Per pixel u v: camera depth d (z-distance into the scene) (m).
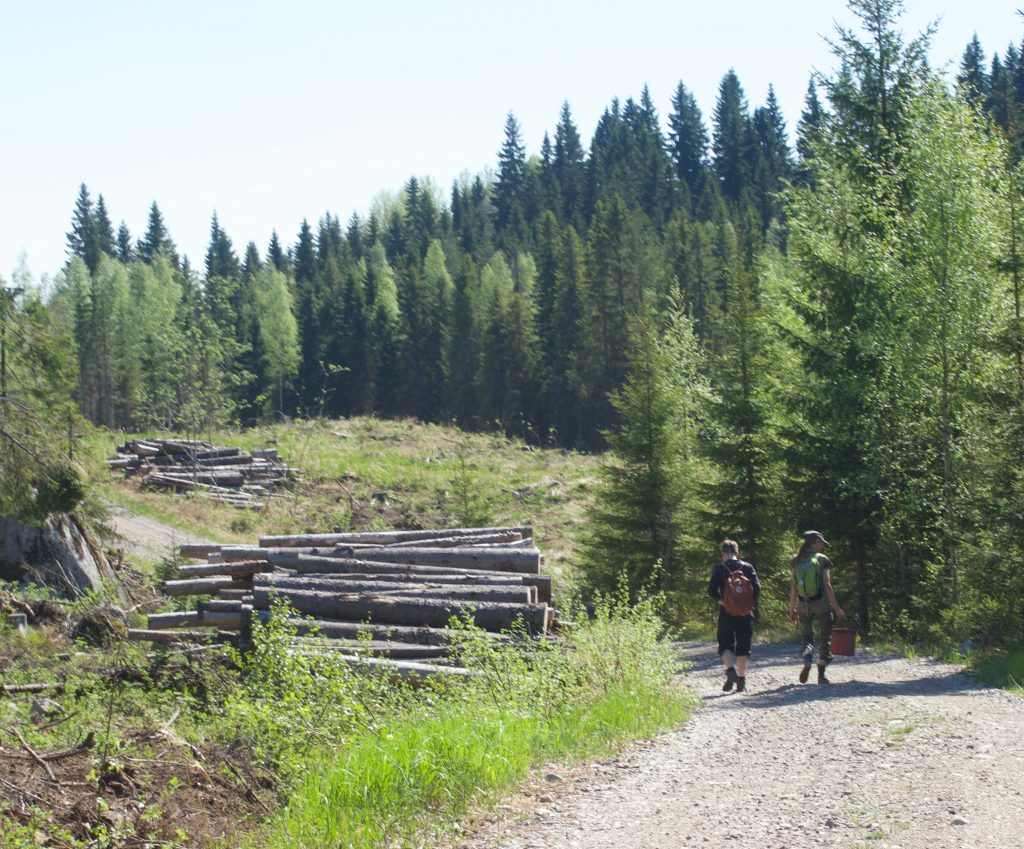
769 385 25.14
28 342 18.05
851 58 24.83
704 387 26.98
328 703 9.87
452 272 129.88
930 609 19.67
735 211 118.62
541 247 115.38
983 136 22.11
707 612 26.12
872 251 22.56
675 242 99.62
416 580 14.23
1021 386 17.69
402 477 43.38
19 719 9.87
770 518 23.81
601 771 7.86
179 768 8.27
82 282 111.75
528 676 10.74
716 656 18.25
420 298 106.50
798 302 23.56
